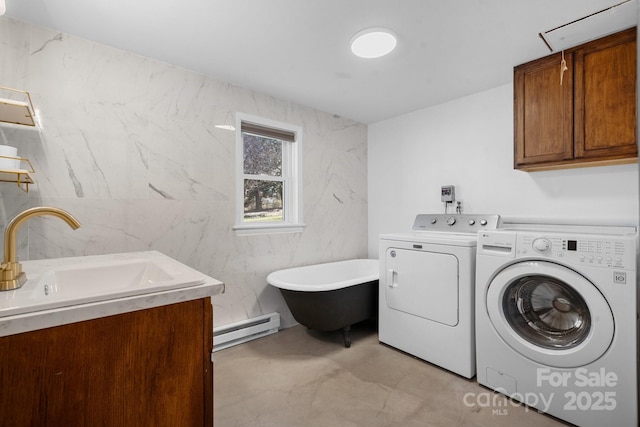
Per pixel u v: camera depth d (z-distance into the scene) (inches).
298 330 108.0
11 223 36.8
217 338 90.5
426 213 118.7
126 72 77.9
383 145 134.7
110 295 31.8
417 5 60.1
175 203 85.7
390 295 92.3
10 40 63.9
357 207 136.5
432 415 62.4
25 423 27.8
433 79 93.7
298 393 70.1
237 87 98.4
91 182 73.0
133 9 61.3
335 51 77.8
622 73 67.0
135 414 33.0
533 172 91.5
